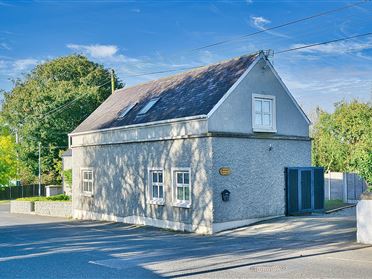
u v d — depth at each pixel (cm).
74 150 2772
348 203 2402
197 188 1864
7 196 5169
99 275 1051
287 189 2034
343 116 3556
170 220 2006
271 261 1154
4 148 5084
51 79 5444
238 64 2050
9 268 1165
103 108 2864
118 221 2362
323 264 1099
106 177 2467
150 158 2133
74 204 2784
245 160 1912
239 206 1877
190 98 2067
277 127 2058
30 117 5112
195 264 1146
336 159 3394
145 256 1288
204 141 1836
